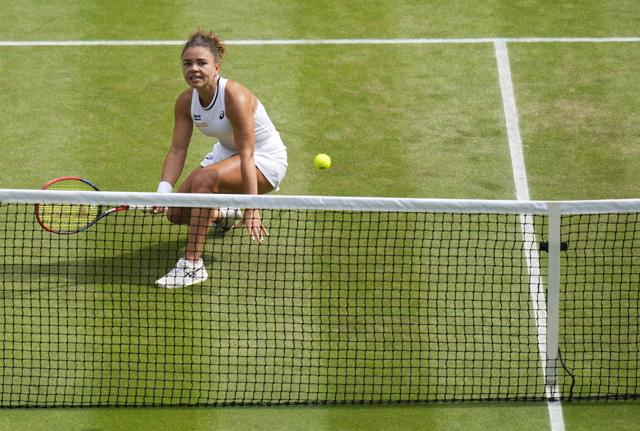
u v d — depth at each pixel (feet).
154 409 61.11
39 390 62.54
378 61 97.71
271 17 104.32
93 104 91.81
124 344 65.87
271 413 60.90
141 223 77.77
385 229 76.54
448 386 62.95
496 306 69.15
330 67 96.99
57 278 71.87
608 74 95.50
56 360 64.64
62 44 100.01
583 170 83.66
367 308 69.00
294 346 65.67
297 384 63.05
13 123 89.10
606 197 80.84
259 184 73.92
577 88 93.66
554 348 62.69
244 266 73.10
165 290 70.64
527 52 98.63
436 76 95.50
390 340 66.33
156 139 87.45
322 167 79.66
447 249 74.28
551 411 61.11
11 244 75.10
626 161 84.58
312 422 60.23
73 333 66.90
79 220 75.92
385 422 60.34
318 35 101.50
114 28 102.47
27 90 93.50
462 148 86.28
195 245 70.95
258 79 95.14
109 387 62.69
